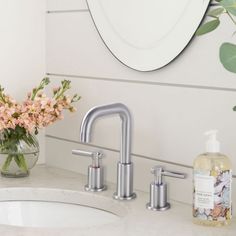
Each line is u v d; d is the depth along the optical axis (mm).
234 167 1546
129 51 1760
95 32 1883
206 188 1434
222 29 1535
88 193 1746
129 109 1652
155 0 1675
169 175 1587
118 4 1778
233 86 1529
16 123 1833
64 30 2002
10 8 2008
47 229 1442
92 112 1536
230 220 1484
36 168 2055
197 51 1599
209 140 1452
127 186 1688
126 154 1680
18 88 2051
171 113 1682
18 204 1804
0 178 1909
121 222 1493
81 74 1951
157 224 1478
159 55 1678
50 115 1865
